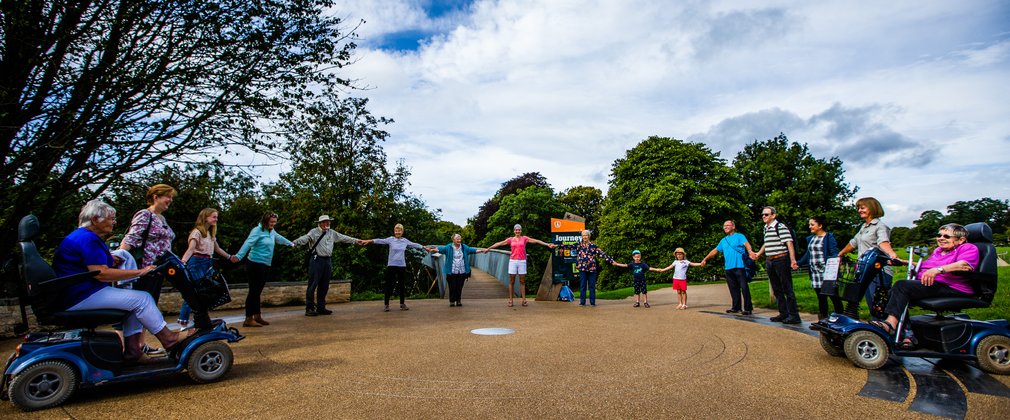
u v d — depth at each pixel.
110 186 9.37
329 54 10.52
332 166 19.16
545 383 4.12
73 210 9.39
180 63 9.13
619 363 4.85
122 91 8.39
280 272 20.08
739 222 34.38
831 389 3.90
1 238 8.05
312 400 3.68
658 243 33.50
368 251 19.31
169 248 5.47
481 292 17.00
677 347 5.68
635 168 35.75
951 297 4.52
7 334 7.45
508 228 50.72
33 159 7.96
